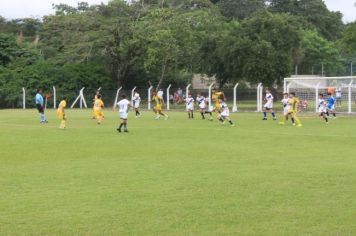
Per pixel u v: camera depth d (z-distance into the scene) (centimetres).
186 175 1590
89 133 2980
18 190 1390
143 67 6919
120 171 1678
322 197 1270
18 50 7706
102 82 7125
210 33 6662
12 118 4397
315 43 9481
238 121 3956
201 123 3759
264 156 2005
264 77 5862
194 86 8138
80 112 5431
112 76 7406
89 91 7056
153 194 1321
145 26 6688
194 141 2542
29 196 1314
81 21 7238
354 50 5944
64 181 1512
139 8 7225
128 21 6962
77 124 3688
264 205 1198
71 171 1689
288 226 1030
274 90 6347
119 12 7156
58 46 8112
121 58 7200
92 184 1462
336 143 2436
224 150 2192
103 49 7125
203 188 1387
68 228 1032
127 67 7288
